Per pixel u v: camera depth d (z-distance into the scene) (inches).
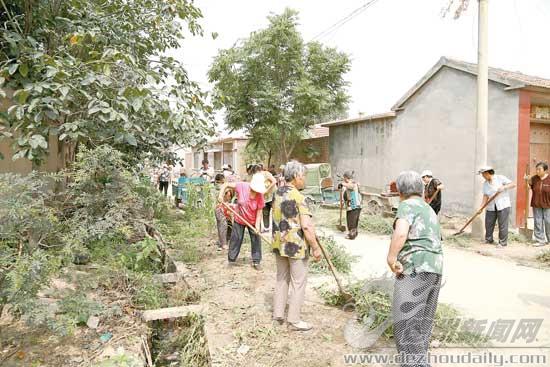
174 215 451.2
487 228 341.1
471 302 195.9
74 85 185.6
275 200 164.7
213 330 162.9
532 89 403.5
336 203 564.4
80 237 155.3
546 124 511.2
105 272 193.0
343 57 671.1
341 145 695.1
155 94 202.4
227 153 1129.4
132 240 269.1
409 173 128.2
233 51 643.5
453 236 367.2
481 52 351.6
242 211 249.3
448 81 482.3
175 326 174.9
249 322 169.6
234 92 645.9
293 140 720.3
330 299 189.2
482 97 353.7
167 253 284.4
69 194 184.7
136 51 258.2
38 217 133.5
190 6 244.1
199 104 226.4
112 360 137.3
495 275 246.2
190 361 152.1
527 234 363.3
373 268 258.1
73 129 188.5
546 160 514.6
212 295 202.7
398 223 121.9
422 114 521.7
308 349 146.3
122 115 179.0
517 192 405.7
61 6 237.6
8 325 161.8
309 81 628.4
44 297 167.2
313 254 160.6
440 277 125.1
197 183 523.5
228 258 258.8
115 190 187.6
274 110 636.7
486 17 347.9
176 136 276.1
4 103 236.7
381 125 591.8
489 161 435.8
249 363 137.1
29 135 179.6
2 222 123.7
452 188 482.9
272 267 254.1
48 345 149.6
